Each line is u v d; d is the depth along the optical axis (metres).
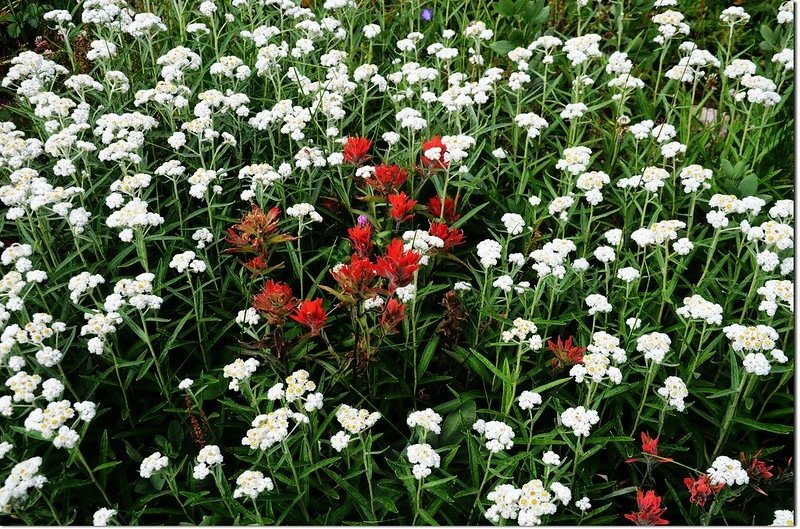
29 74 1.47
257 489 0.94
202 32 1.61
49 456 1.05
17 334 1.02
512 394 1.05
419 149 1.38
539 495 0.92
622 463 1.10
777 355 1.02
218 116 1.41
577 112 1.38
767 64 1.65
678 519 1.06
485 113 1.58
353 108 1.50
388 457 1.09
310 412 1.03
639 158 1.38
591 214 1.24
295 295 1.25
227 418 1.12
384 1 1.95
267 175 1.22
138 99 1.36
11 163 1.23
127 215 1.12
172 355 1.18
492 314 1.14
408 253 1.02
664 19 1.51
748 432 1.11
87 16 1.50
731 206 1.15
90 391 1.08
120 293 1.08
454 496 0.98
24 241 1.27
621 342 1.17
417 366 1.17
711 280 1.19
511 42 1.67
